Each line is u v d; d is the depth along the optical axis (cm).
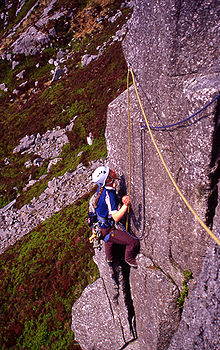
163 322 402
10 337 842
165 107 317
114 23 2870
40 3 3734
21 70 3141
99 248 477
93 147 1664
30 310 870
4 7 4241
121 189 475
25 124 2345
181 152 311
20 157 2108
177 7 254
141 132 382
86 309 602
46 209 1434
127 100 408
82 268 845
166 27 270
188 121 283
